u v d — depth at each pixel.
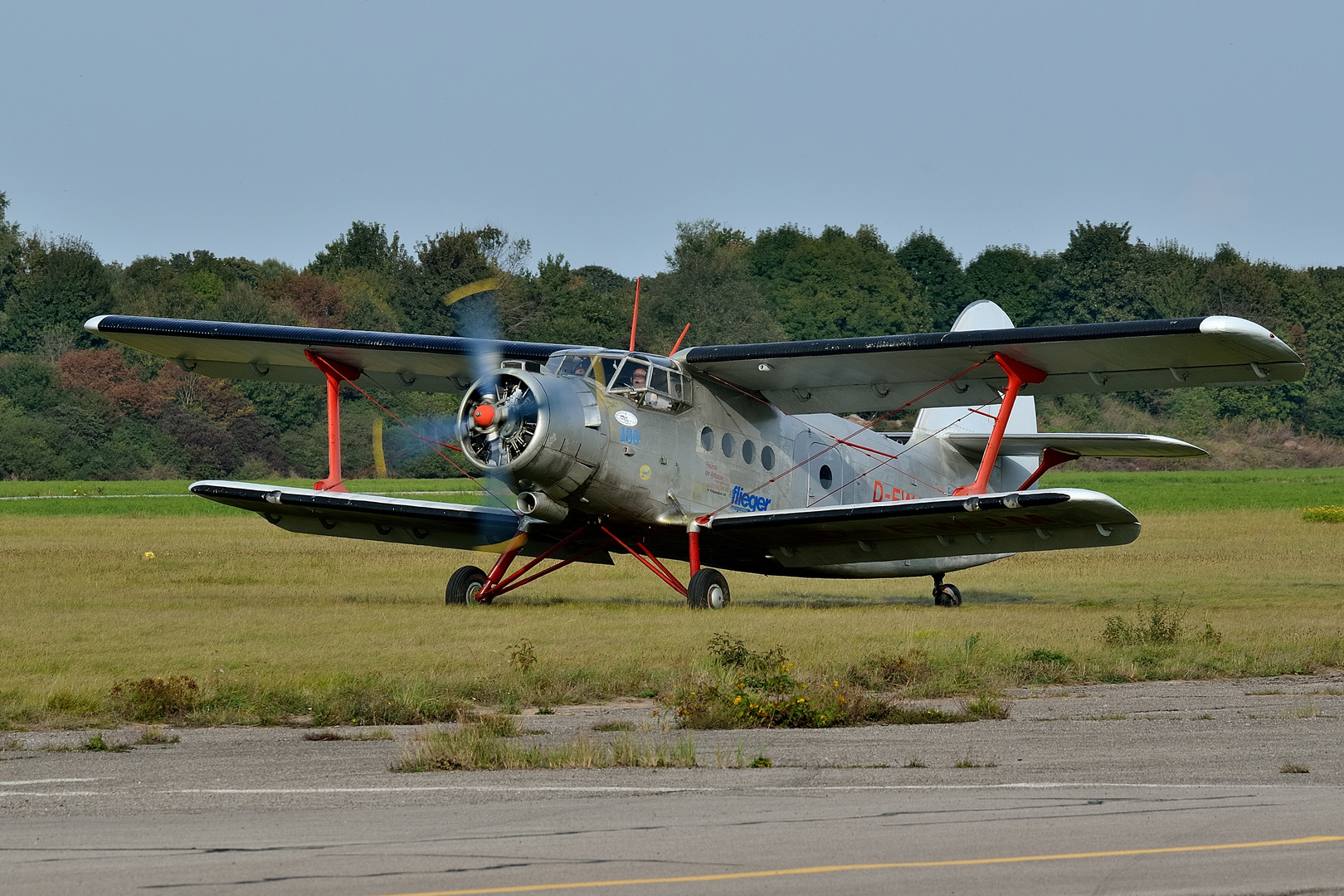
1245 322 50.69
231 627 48.88
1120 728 30.61
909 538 62.94
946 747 28.05
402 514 63.19
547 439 56.09
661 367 61.09
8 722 30.53
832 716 31.25
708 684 34.50
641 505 60.38
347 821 21.00
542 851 18.97
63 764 26.12
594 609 58.66
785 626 50.38
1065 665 41.16
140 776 24.92
